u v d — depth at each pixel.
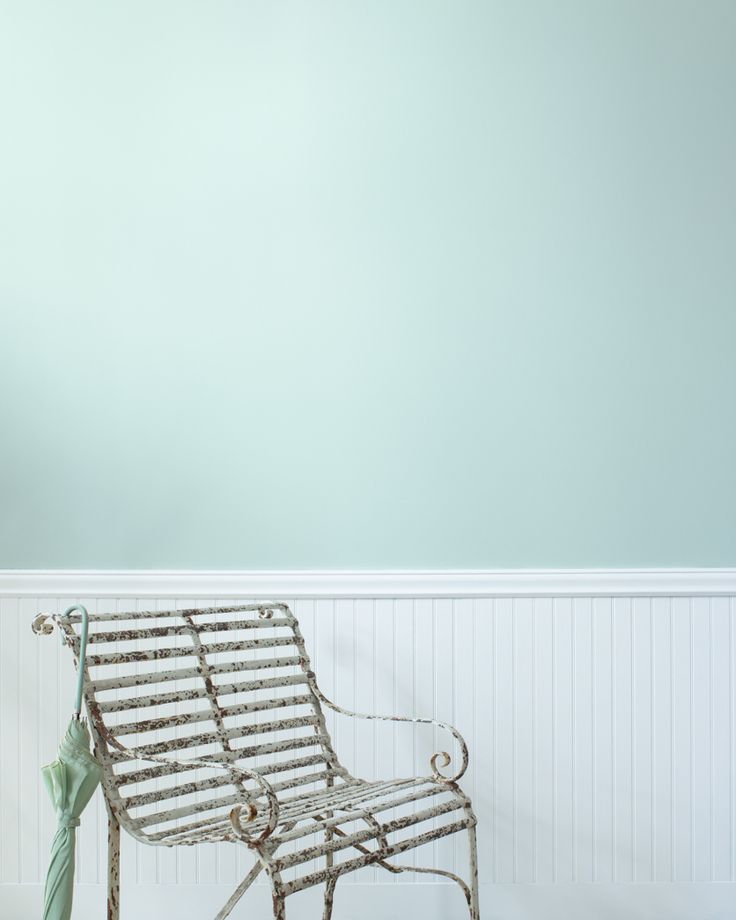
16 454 2.39
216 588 2.37
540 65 2.45
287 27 2.44
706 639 2.40
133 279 2.41
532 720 2.38
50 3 2.43
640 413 2.43
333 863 2.32
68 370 2.40
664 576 2.39
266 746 2.02
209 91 2.43
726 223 2.45
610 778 2.38
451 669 2.38
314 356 2.42
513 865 2.37
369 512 2.40
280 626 2.21
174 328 2.41
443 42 2.45
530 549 2.41
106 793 1.75
